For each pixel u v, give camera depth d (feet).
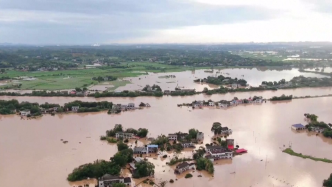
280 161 568.82
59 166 539.29
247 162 564.30
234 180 495.82
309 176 510.99
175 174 515.09
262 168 539.70
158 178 500.33
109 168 504.43
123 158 533.14
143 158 577.02
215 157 574.15
